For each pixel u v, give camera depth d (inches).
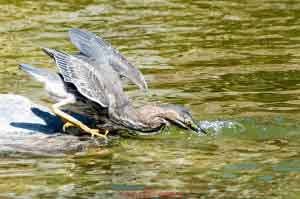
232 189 450.9
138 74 585.6
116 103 561.9
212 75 716.0
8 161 508.1
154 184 461.7
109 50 594.2
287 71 723.4
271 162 498.3
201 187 455.2
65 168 494.6
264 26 893.8
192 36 852.6
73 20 906.7
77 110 565.9
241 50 799.7
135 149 536.7
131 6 979.9
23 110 590.9
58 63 549.0
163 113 570.3
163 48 804.6
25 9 954.1
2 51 787.4
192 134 570.9
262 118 590.6
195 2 1008.9
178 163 501.4
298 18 927.0
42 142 544.4
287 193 443.8
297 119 587.5
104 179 472.1
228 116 597.9
